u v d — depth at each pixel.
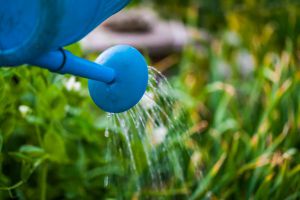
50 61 0.99
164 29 3.53
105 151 1.94
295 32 3.23
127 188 1.93
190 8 3.80
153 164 1.94
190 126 2.21
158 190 2.01
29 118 1.73
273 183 2.05
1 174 1.67
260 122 2.34
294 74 2.41
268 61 2.67
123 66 1.16
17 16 0.89
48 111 1.74
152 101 1.43
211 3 3.85
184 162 2.05
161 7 4.03
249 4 3.47
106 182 1.75
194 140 2.28
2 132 1.64
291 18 3.26
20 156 1.54
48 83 1.69
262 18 3.41
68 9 0.90
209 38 3.53
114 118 1.48
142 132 1.78
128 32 3.44
